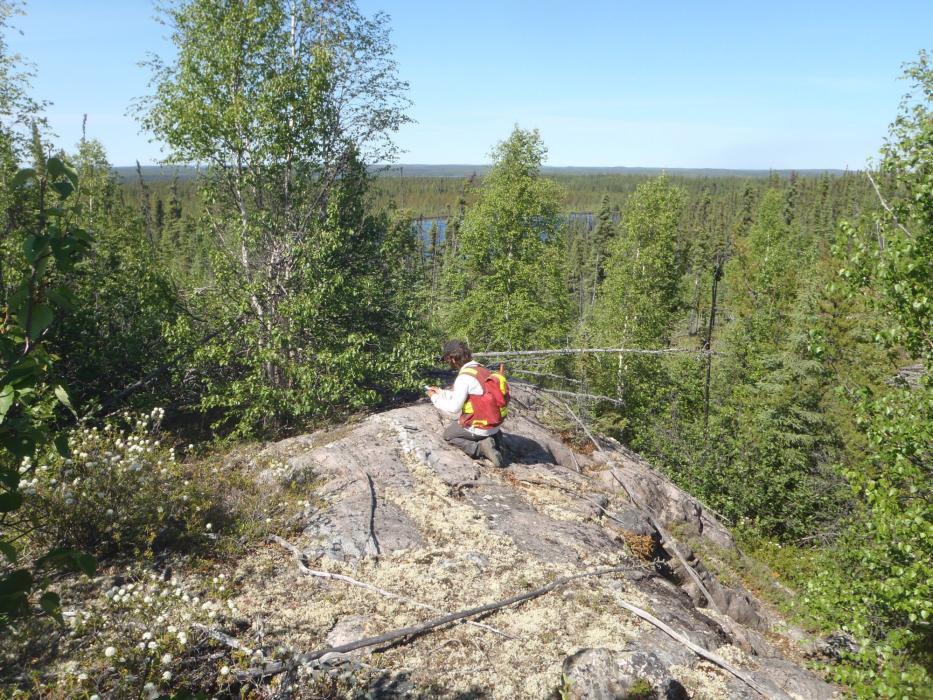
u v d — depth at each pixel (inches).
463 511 241.9
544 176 1071.6
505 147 1043.3
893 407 317.7
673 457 789.2
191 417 465.1
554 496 278.5
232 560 197.9
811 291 868.6
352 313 467.2
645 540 266.4
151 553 187.2
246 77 462.6
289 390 401.4
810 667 235.1
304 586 187.3
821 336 368.2
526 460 316.8
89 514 189.9
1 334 59.4
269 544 210.7
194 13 449.7
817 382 771.4
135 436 249.9
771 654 230.7
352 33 478.3
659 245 1166.3
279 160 461.4
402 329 490.3
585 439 383.6
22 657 137.3
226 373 457.1
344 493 245.6
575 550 230.8
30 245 57.3
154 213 2357.3
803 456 721.0
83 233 59.2
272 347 408.5
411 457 282.2
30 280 58.3
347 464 269.3
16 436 59.7
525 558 216.8
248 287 428.1
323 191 481.7
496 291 1039.6
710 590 298.2
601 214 3223.4
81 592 166.1
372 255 509.7
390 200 531.5
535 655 167.5
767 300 1248.8
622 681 152.8
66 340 395.2
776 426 763.4
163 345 447.5
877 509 301.9
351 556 206.1
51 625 146.3
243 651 143.9
